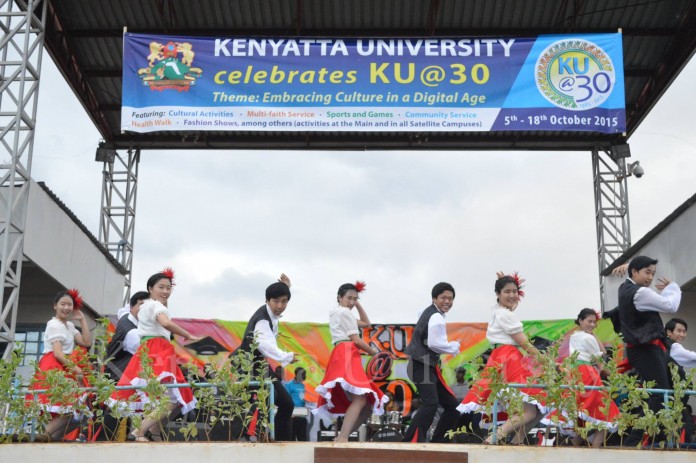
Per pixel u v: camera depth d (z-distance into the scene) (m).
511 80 12.41
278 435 7.32
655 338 7.18
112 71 14.27
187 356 11.23
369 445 6.43
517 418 6.81
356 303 7.92
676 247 12.48
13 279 11.17
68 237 13.25
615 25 13.62
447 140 14.85
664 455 6.41
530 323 11.38
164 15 13.55
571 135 14.94
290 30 13.85
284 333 11.27
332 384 7.09
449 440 7.64
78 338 8.05
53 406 7.03
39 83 11.79
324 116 12.33
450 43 12.53
